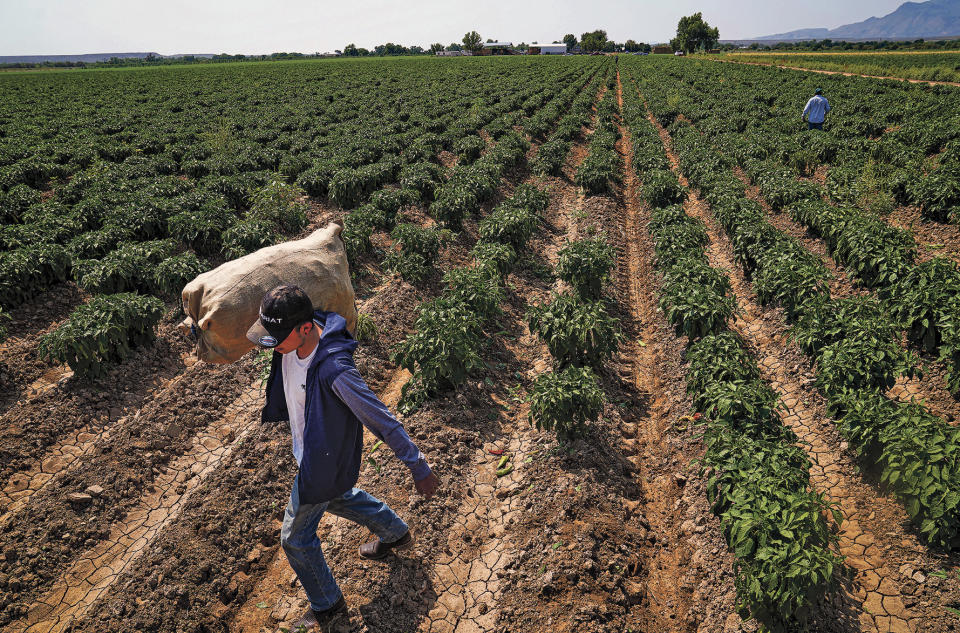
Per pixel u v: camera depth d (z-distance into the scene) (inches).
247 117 1219.2
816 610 149.4
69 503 200.4
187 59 6850.4
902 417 179.5
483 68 2903.5
